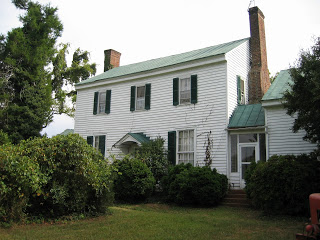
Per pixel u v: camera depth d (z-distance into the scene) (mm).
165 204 14062
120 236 7488
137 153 16641
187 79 17484
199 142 16234
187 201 13570
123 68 23719
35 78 24719
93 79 22438
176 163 16781
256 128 14578
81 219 9617
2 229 7836
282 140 13992
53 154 9422
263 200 10789
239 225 8906
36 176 8422
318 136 10453
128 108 19688
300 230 8234
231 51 16672
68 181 9664
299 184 10117
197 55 18500
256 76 18312
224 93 15828
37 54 25203
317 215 5988
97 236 7465
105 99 21188
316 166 10453
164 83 18312
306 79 9961
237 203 13461
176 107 17469
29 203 9062
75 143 9727
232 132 15422
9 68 24062
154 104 18484
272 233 7855
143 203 14383
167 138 17484
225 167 15164
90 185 10117
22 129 22812
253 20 19219
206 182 13250
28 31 26625
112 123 20312
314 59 9898
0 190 7777
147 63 22469
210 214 11492
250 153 14961
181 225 8844
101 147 20438
